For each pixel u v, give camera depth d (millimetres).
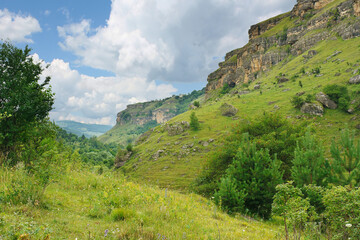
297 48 192375
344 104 78062
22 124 12547
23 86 13844
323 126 73312
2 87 13180
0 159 9523
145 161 91125
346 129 14258
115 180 11930
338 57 134125
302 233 6910
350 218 5777
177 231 5602
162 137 112750
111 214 5961
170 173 73375
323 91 89438
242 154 15555
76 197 7668
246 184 13703
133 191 9516
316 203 10312
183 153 86875
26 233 3459
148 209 7195
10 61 14188
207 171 25219
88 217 5742
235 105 125688
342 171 13477
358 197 5883
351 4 169375
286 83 138500
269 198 13133
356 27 147750
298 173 14414
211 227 7062
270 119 26719
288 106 97250
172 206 8648
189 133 105938
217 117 118125
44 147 8727
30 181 6281
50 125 13859
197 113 135750
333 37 166000
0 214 4367
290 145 22312
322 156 14000
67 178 9938
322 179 13828
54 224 4582
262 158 14727
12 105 12672
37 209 5285
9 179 6855
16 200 5555
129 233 4801
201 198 16469
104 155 176875
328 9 191500
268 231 8398
